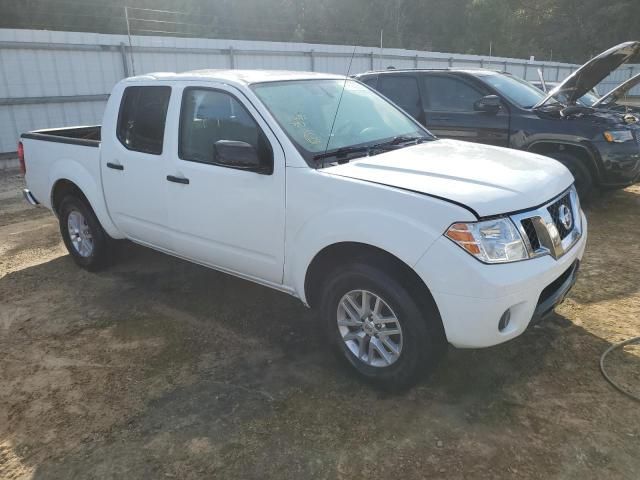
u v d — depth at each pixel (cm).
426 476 266
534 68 2717
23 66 1197
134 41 1356
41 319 446
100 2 2411
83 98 1293
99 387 348
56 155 536
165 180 423
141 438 300
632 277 490
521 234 294
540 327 401
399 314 307
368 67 1928
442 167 335
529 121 693
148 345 399
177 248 439
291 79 414
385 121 431
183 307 459
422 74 786
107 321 439
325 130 381
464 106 745
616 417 301
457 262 280
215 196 388
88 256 539
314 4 3012
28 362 381
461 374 347
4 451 295
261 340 401
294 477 269
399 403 321
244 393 337
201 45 1482
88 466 281
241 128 378
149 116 443
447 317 289
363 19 2927
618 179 667
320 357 375
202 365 370
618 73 2717
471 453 279
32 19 2389
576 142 665
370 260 317
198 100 407
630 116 715
